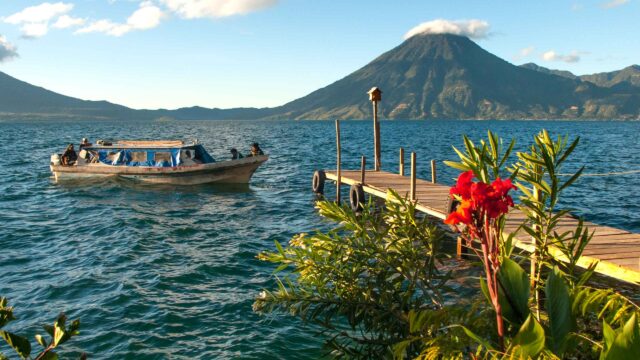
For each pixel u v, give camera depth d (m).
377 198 23.23
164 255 15.15
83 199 25.50
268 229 18.97
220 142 86.94
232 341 9.21
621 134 134.12
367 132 147.88
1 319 2.68
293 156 54.72
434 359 4.39
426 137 112.38
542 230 5.01
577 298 4.17
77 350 9.01
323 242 6.11
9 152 59.16
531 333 3.48
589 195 27.19
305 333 9.31
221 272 13.43
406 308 5.81
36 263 14.38
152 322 10.11
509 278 3.98
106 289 12.05
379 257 6.00
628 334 3.17
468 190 3.40
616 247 10.56
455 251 14.47
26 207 23.36
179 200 25.42
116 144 31.06
